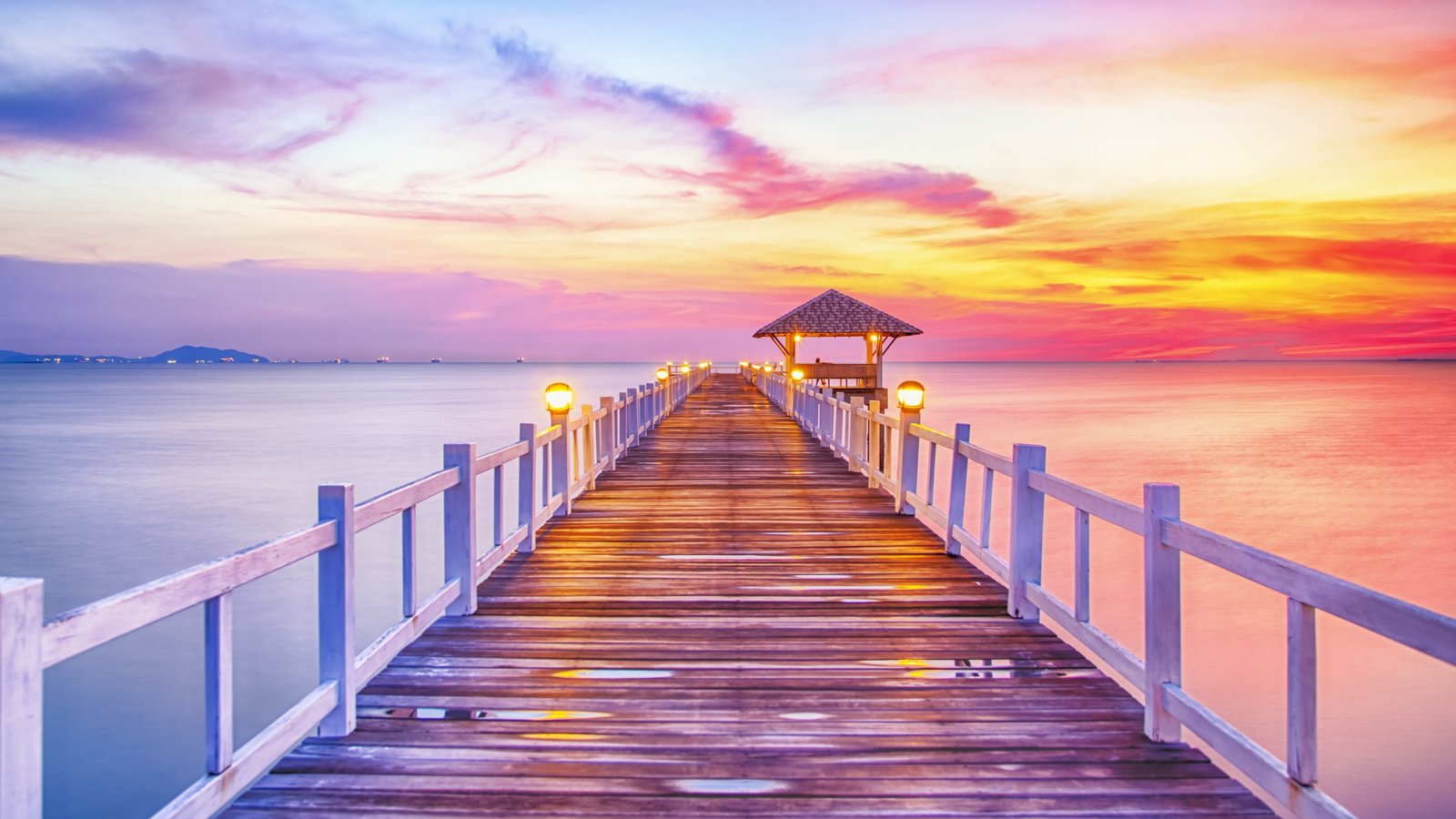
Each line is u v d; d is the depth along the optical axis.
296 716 3.13
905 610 5.43
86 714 13.17
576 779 3.18
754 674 4.29
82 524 25.89
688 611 5.41
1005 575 5.47
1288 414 73.38
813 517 8.66
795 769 3.26
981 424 60.09
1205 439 51.16
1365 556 23.88
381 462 38.22
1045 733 3.57
